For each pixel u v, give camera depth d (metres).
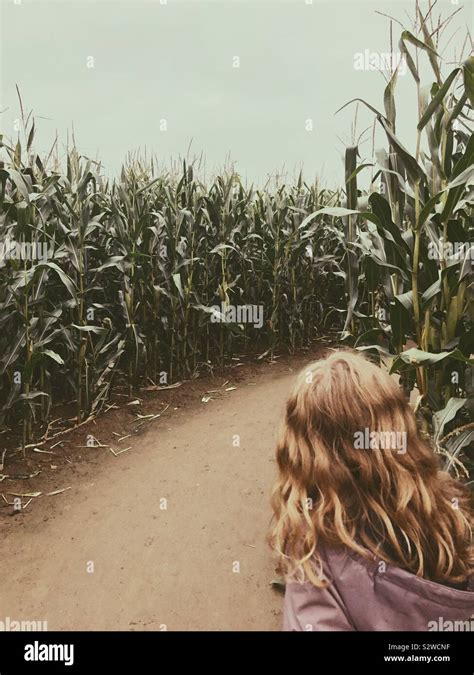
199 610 2.43
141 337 5.20
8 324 4.04
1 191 3.67
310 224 7.01
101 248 5.12
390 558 1.10
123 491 3.58
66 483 3.69
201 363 6.10
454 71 2.26
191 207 5.84
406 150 2.42
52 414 4.74
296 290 7.03
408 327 2.65
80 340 4.50
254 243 7.02
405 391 2.78
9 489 3.56
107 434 4.48
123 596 2.54
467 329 2.67
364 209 2.79
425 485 1.16
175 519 3.22
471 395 2.43
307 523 1.11
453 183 2.25
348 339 3.27
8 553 2.90
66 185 4.90
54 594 2.57
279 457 1.23
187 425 4.75
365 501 1.11
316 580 1.07
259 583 2.61
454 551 1.14
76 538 3.04
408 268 2.62
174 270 5.35
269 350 6.71
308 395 1.19
